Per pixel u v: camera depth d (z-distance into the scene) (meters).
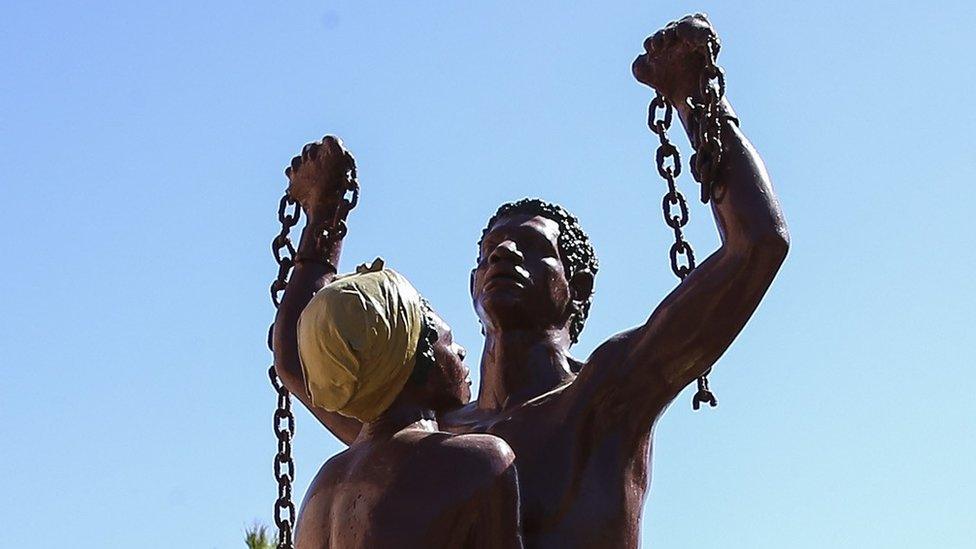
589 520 7.64
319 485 7.46
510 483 7.15
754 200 7.63
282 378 8.87
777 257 7.57
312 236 9.14
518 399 8.09
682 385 7.84
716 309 7.63
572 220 8.45
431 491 7.10
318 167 9.16
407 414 7.44
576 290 8.38
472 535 7.10
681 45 7.98
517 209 8.44
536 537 7.59
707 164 7.77
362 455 7.36
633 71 8.20
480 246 8.45
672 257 8.05
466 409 8.26
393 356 7.31
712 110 7.79
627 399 7.83
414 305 7.43
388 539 7.05
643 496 7.89
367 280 7.38
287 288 9.11
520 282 8.15
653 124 8.14
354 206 9.16
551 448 7.76
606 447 7.80
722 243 7.73
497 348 8.19
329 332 7.23
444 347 7.53
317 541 7.32
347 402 7.29
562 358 8.20
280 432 8.98
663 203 8.09
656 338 7.74
